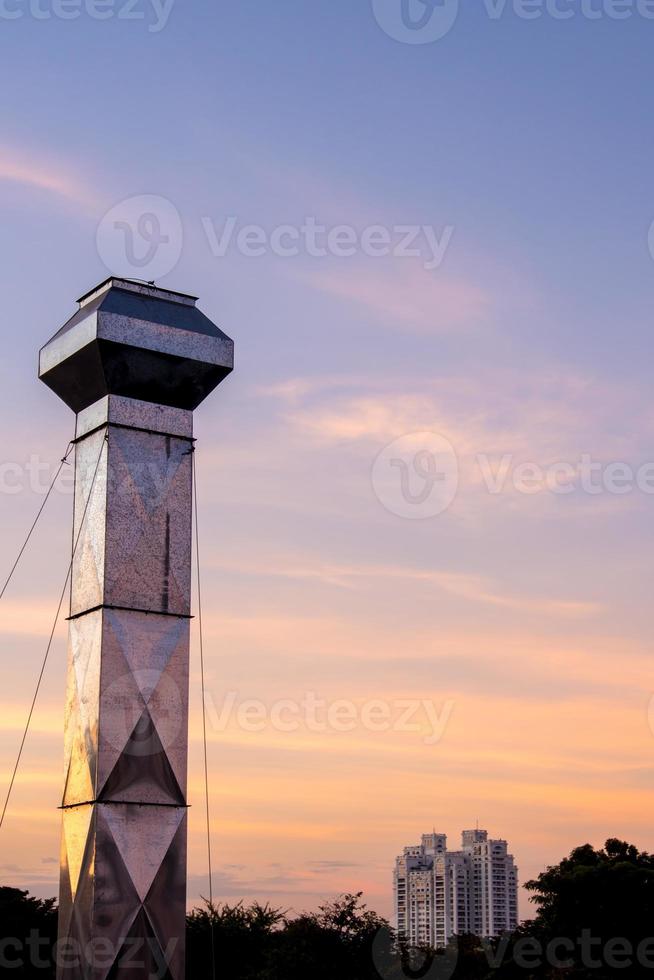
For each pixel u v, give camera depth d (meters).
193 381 32.94
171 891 30.45
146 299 33.12
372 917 72.69
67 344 32.69
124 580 31.47
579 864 72.69
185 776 31.23
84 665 31.34
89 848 29.97
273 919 73.19
